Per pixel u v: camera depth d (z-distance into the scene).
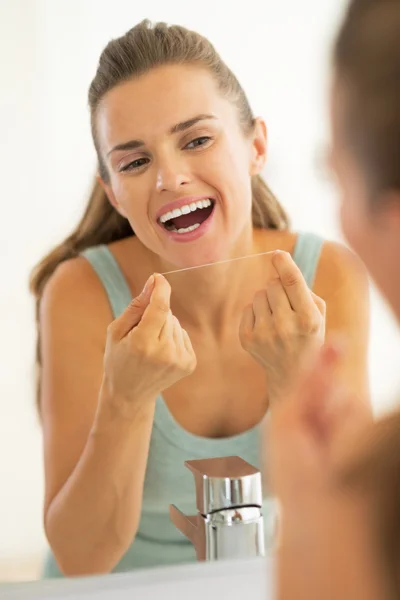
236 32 0.90
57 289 0.86
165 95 0.79
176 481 0.72
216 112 0.81
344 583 0.25
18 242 0.88
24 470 0.81
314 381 0.30
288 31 0.92
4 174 0.88
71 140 0.90
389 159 0.24
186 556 0.64
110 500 0.71
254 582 0.58
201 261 0.85
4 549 0.75
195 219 0.83
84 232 0.89
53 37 0.89
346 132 0.25
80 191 0.90
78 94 0.90
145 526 0.69
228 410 0.74
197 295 0.72
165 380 0.71
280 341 0.70
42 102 0.90
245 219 0.85
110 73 0.79
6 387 0.83
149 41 0.79
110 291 0.86
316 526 0.26
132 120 0.80
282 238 0.88
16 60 0.88
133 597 0.57
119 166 0.82
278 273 0.70
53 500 0.75
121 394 0.71
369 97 0.24
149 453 0.74
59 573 0.71
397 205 0.24
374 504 0.24
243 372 0.74
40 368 0.85
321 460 0.27
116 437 0.71
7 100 0.89
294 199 0.89
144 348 0.70
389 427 0.25
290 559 0.27
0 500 0.77
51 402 0.82
